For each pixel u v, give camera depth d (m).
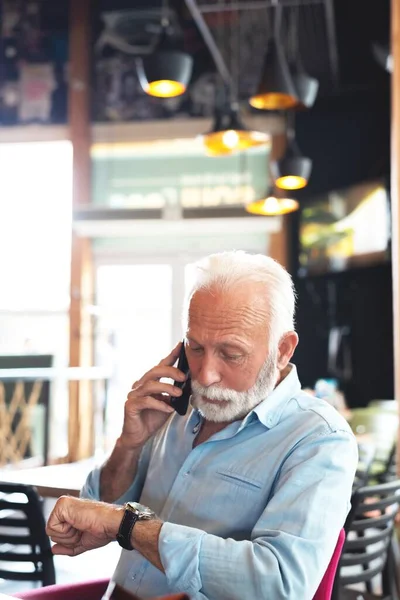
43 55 8.54
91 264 8.34
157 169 8.27
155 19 7.90
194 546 1.33
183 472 1.62
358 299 7.70
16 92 8.59
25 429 6.51
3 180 8.58
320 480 1.40
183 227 7.81
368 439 4.84
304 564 1.30
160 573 1.56
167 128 8.23
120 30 8.11
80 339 8.08
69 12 8.45
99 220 7.39
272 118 7.98
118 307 8.28
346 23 7.56
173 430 1.77
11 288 8.46
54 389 6.94
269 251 7.99
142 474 1.86
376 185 7.34
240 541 1.36
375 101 7.66
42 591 1.69
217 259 1.56
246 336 1.50
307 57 7.36
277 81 4.66
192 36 8.14
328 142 7.81
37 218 8.50
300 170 5.68
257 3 6.52
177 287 8.18
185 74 4.72
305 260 7.84
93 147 8.41
